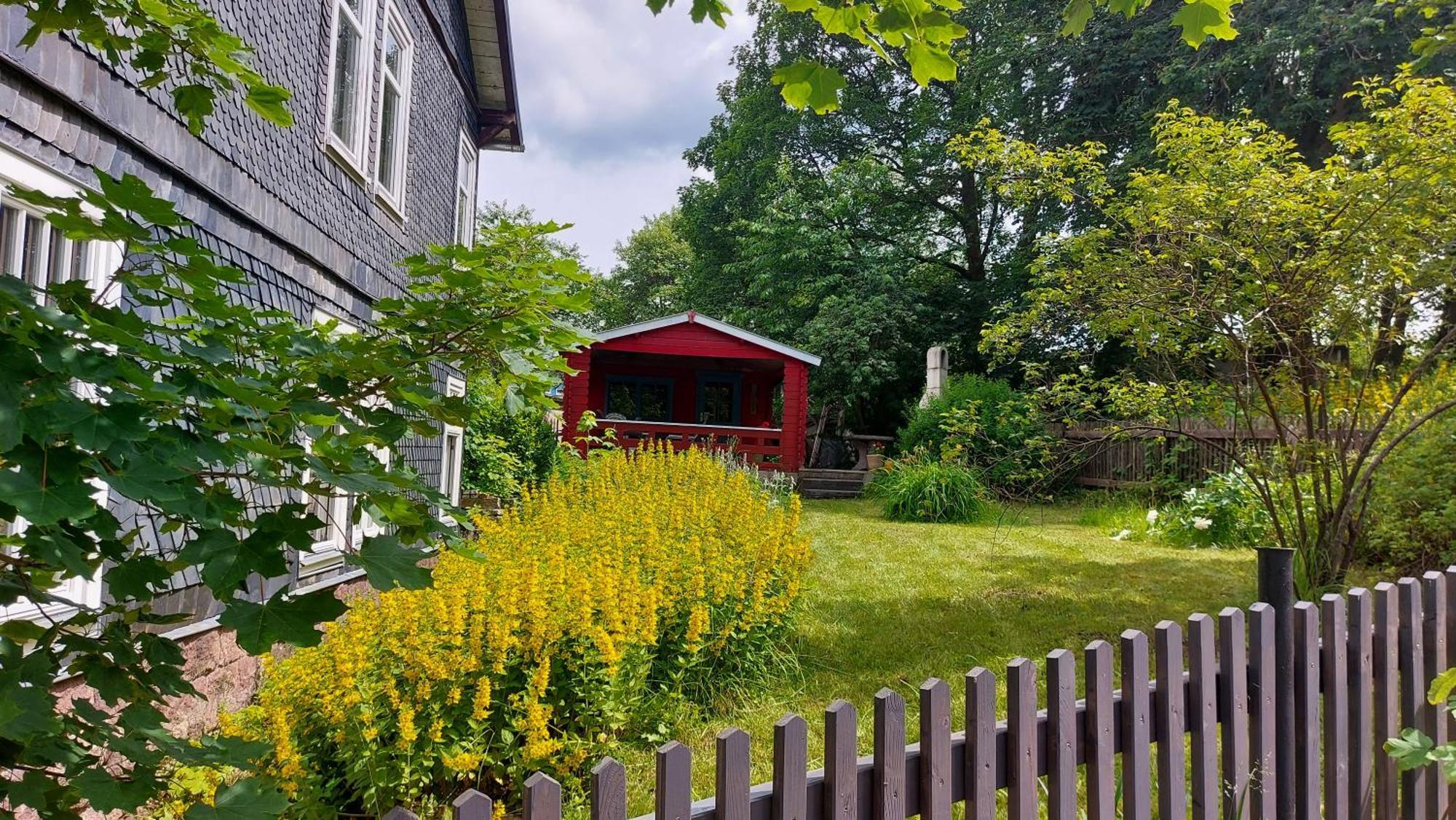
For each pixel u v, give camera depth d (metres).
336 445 1.32
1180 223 5.16
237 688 4.24
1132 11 1.90
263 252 4.49
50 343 1.14
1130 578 7.47
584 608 3.61
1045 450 6.27
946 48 1.77
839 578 7.57
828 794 1.55
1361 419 5.69
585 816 3.05
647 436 16.92
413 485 1.36
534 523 5.88
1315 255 4.87
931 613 6.17
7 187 1.27
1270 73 15.89
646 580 4.36
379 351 1.74
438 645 3.34
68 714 1.42
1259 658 2.21
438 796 3.28
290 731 3.05
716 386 21.23
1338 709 2.32
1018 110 20.42
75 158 3.00
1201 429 10.18
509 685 3.44
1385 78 14.59
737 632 4.47
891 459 15.90
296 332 1.68
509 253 2.13
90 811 2.74
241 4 4.09
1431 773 2.53
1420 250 4.84
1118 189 16.94
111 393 1.23
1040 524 11.05
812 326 21.75
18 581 1.44
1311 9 14.73
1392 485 6.16
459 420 1.68
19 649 1.40
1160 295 5.22
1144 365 6.21
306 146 5.04
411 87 7.06
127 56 3.22
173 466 1.20
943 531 10.86
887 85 24.86
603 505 6.59
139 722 1.37
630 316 43.91
